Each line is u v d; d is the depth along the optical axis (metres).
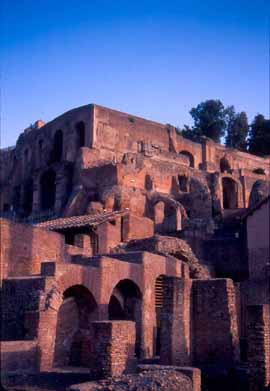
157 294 27.75
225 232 45.44
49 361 18.73
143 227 38.62
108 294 23.39
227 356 20.41
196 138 86.19
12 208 61.06
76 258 25.94
